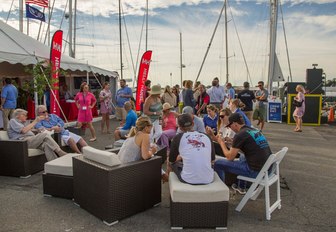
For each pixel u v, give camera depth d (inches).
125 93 422.9
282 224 144.6
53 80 368.8
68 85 631.8
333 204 169.6
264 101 435.2
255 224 144.5
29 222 145.2
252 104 398.3
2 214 154.0
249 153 155.6
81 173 156.6
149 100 266.2
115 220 143.7
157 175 163.0
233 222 146.5
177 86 505.4
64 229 138.3
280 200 165.2
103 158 145.8
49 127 260.1
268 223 145.6
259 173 151.8
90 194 151.3
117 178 142.3
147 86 459.2
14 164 211.2
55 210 158.9
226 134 214.5
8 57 336.8
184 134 155.1
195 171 141.9
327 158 278.1
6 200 172.2
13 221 146.2
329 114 538.3
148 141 157.4
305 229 139.6
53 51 364.8
